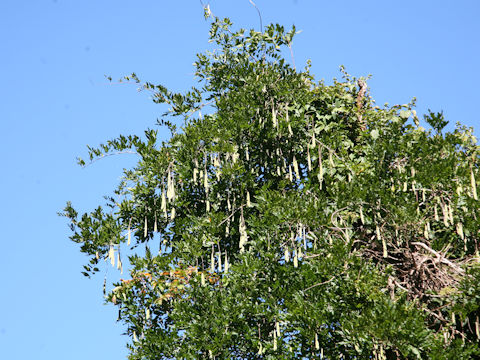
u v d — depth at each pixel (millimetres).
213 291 12891
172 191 13398
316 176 13695
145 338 12867
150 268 12938
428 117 12867
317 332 11625
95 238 13219
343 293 11805
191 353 12305
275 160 13922
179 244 13188
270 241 12500
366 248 13281
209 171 14258
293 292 12125
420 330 10867
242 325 12234
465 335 11891
